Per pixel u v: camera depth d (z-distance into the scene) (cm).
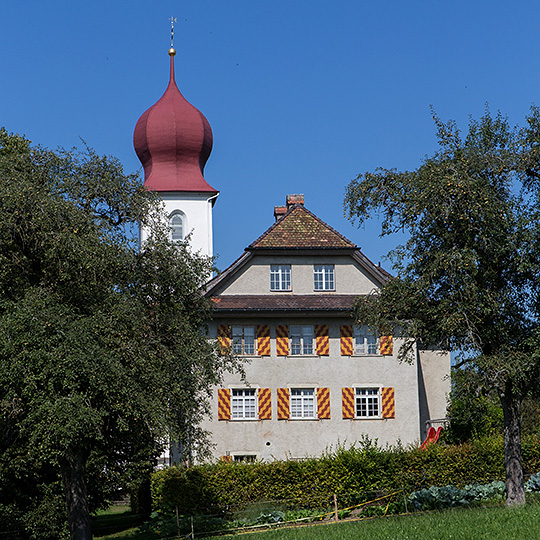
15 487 3078
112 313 2334
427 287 2684
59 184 2467
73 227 2359
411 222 2734
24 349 2144
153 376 2341
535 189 2761
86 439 2316
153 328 2530
